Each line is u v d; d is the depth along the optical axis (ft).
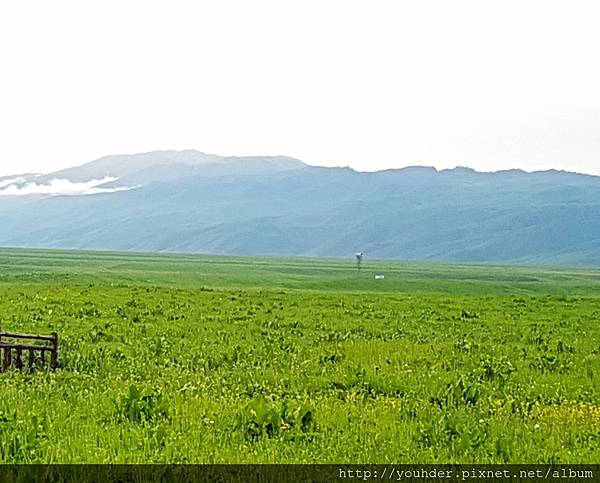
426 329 147.64
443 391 79.10
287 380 85.05
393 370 92.58
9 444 49.39
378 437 55.11
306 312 177.06
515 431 57.77
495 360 101.04
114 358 99.40
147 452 49.44
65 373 84.43
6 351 87.30
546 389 82.94
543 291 380.78
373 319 164.96
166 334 126.31
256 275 453.58
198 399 67.00
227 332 132.46
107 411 61.46
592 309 206.90
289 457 49.49
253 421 56.44
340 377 86.94
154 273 402.11
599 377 92.68
